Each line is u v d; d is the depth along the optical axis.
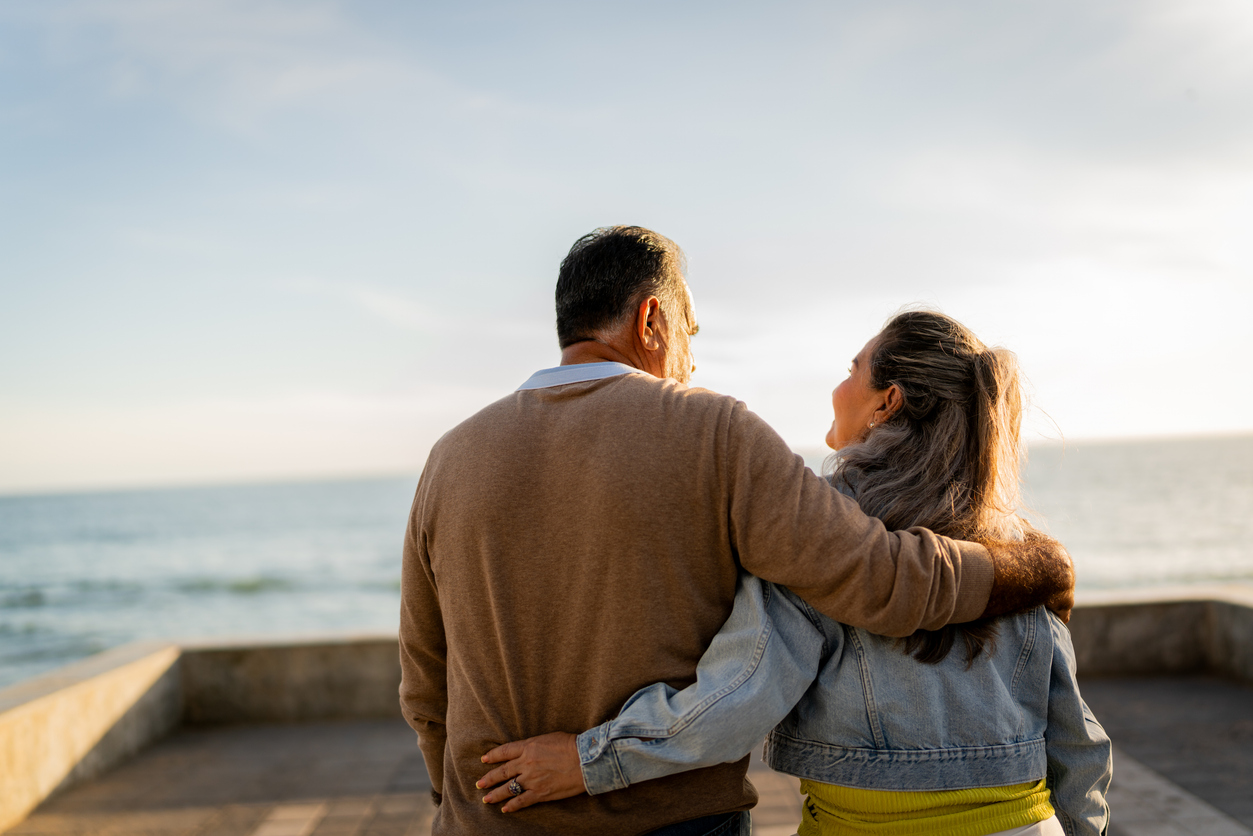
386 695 4.77
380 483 159.38
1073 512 37.84
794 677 1.10
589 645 1.09
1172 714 4.25
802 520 1.05
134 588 29.06
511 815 1.10
